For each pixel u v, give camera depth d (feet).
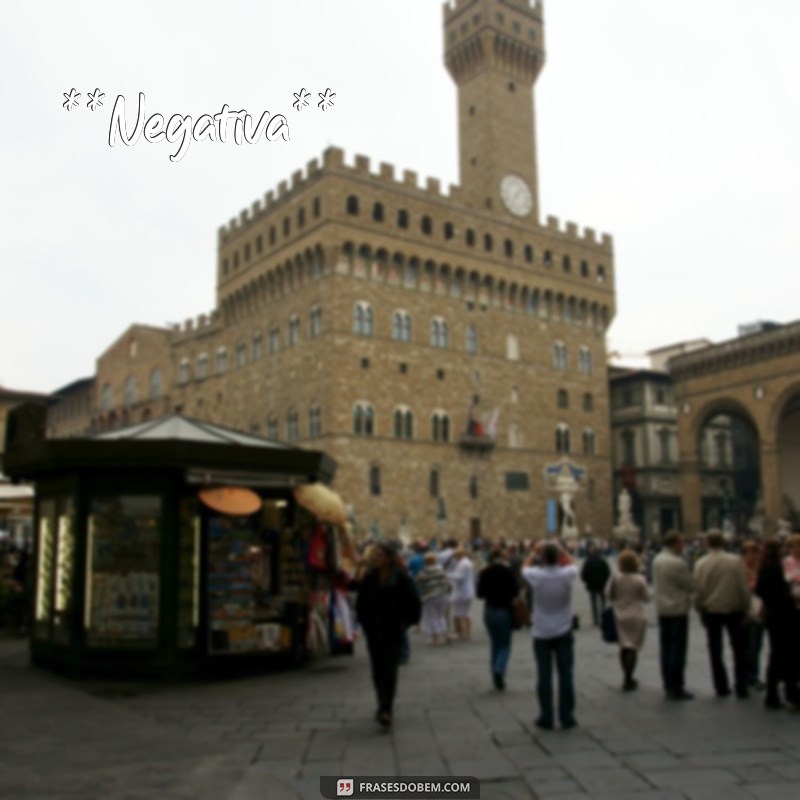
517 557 100.01
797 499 276.00
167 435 63.77
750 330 320.50
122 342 335.67
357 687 53.57
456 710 45.55
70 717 43.39
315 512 63.26
